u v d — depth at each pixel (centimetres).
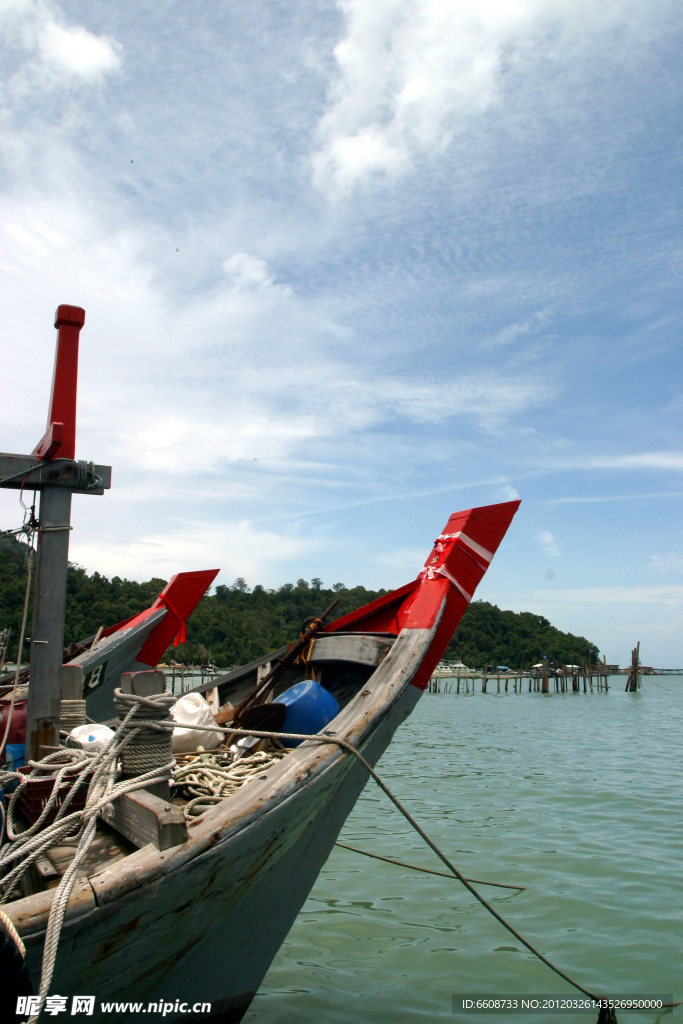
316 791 355
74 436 388
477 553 542
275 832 332
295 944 604
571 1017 475
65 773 304
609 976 539
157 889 271
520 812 1138
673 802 1223
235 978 380
